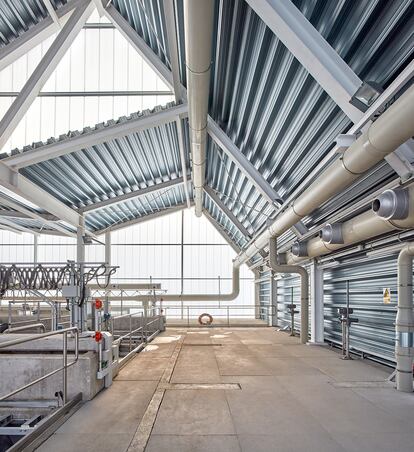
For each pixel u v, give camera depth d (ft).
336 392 16.19
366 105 12.59
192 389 16.71
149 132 30.09
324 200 17.31
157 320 40.06
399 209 13.06
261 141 23.86
